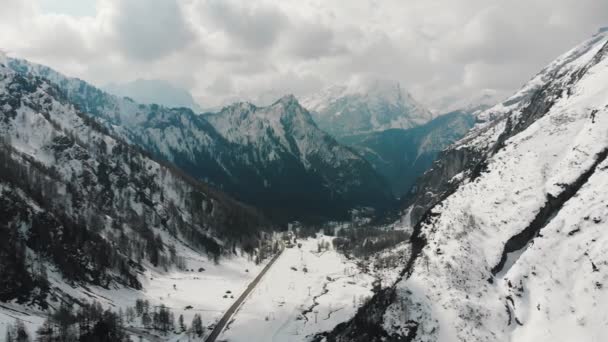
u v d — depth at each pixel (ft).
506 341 501.97
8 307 571.28
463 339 507.30
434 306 546.67
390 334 551.59
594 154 599.98
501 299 543.80
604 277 467.93
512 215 621.31
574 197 565.53
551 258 529.86
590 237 508.94
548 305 495.82
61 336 526.98
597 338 436.76
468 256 590.96
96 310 621.31
